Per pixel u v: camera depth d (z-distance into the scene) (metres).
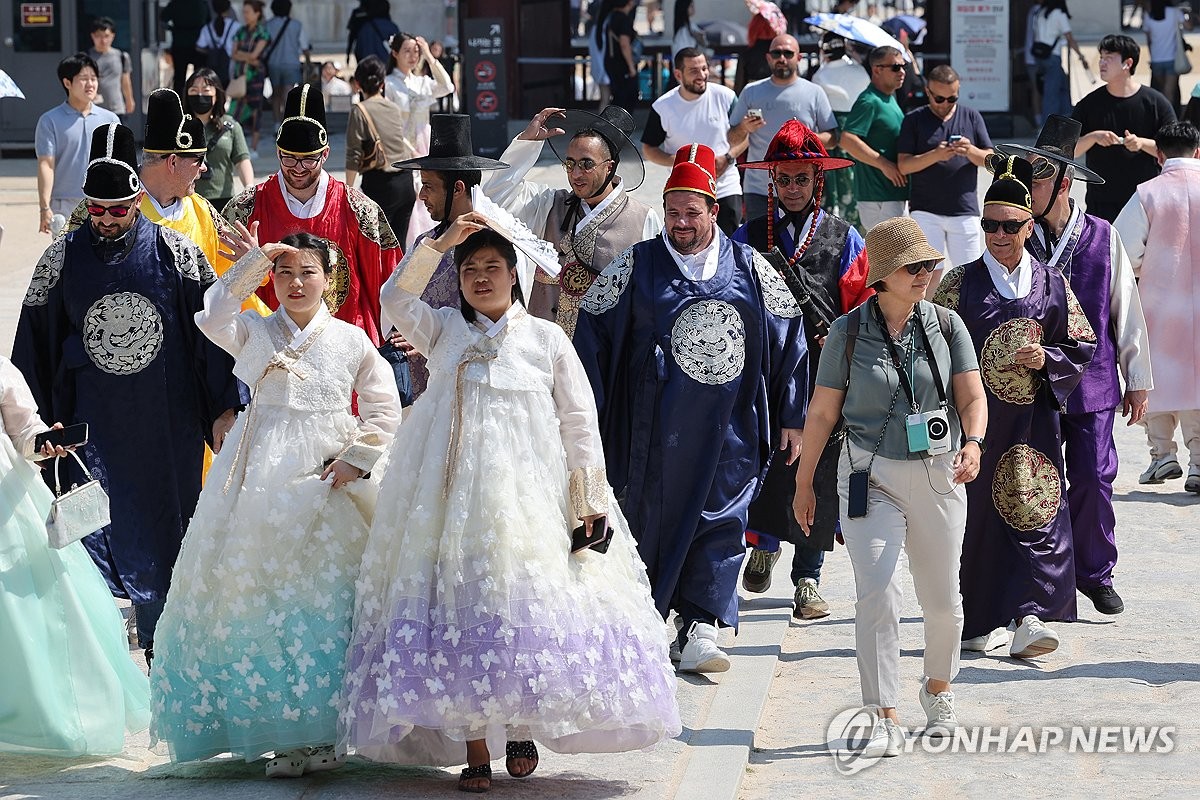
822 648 15.29
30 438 12.27
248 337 11.93
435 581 10.95
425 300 14.97
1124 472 22.08
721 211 25.12
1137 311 16.14
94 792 11.48
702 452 14.16
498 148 49.44
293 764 11.72
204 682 11.32
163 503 14.18
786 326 14.50
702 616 14.22
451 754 11.64
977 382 12.55
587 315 14.26
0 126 49.34
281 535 11.38
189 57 52.78
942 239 25.05
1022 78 52.44
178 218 15.53
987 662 14.80
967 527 14.80
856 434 12.47
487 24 48.97
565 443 11.57
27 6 48.44
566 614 10.93
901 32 49.12
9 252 35.38
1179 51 53.66
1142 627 15.71
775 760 12.54
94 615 12.50
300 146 15.65
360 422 11.98
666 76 58.31
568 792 11.51
